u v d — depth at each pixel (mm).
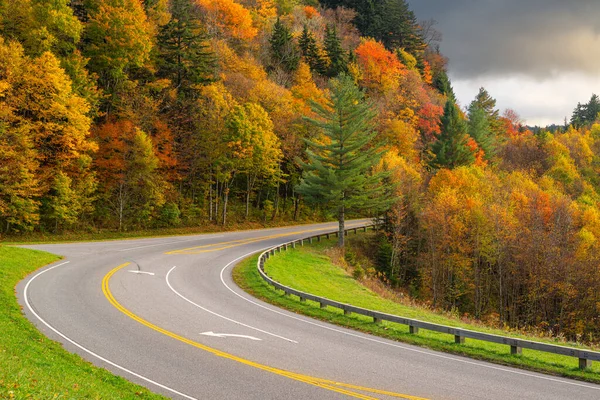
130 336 15656
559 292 46219
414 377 13070
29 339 13695
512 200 55625
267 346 15469
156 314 18844
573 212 54219
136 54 48812
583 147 86875
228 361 13703
